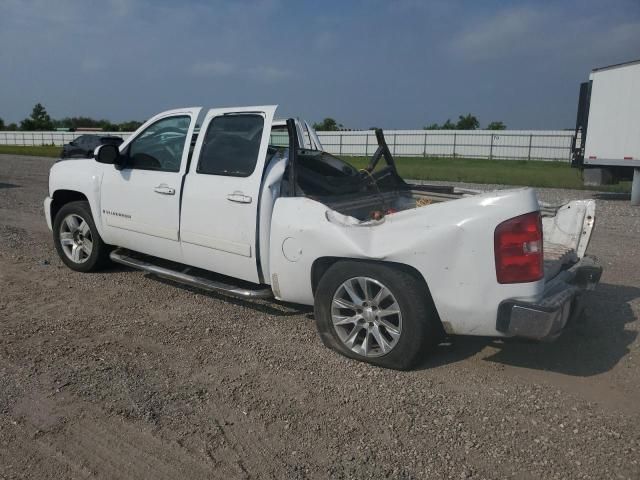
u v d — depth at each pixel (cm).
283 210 433
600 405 351
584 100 1623
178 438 307
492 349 434
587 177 1630
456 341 448
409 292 373
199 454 293
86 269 617
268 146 484
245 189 454
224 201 467
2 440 301
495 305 354
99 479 272
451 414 337
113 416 327
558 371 398
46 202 639
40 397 346
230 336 452
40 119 7594
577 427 324
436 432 317
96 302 527
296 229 422
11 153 3869
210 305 525
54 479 271
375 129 569
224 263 484
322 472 279
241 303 532
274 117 455
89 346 427
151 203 527
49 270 631
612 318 509
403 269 382
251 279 471
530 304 343
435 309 381
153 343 436
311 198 463
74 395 350
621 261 738
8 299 530
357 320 402
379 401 351
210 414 333
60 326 466
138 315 495
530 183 2008
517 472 282
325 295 412
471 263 354
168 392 358
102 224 582
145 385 366
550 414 339
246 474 277
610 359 419
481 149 4441
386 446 303
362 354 402
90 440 304
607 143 1538
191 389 362
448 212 366
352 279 399
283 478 274
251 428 318
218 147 485
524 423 328
